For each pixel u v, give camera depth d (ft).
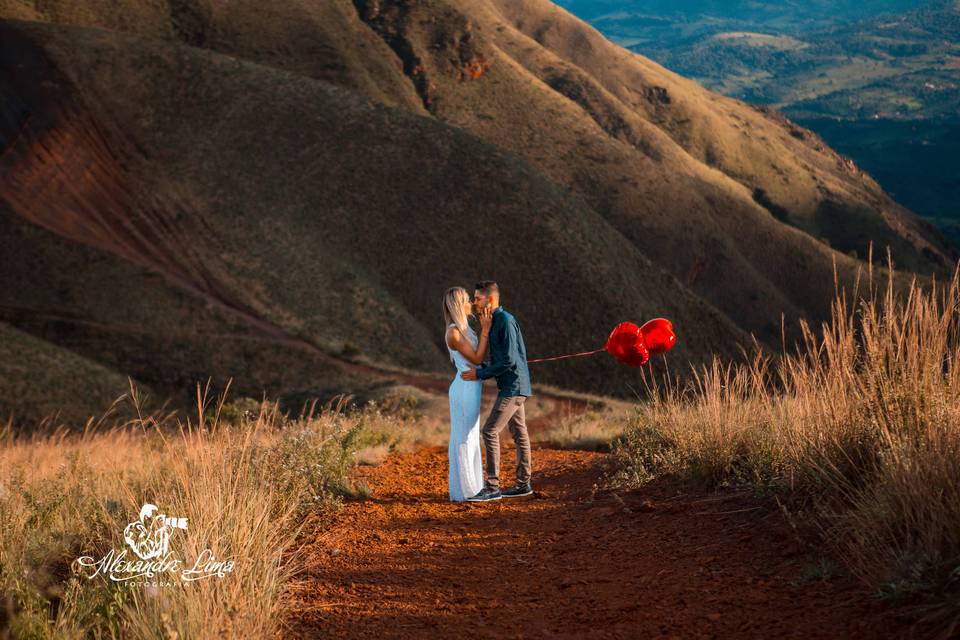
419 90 465.88
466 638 10.76
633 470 20.57
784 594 11.01
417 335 200.64
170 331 175.11
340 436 23.86
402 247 237.45
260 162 250.98
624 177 418.51
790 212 575.38
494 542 15.75
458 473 20.04
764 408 18.98
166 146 249.14
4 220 206.39
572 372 220.02
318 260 217.97
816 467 14.03
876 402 13.55
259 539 12.98
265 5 459.32
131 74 270.26
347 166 255.29
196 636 9.70
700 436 19.17
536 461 28.60
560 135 451.53
